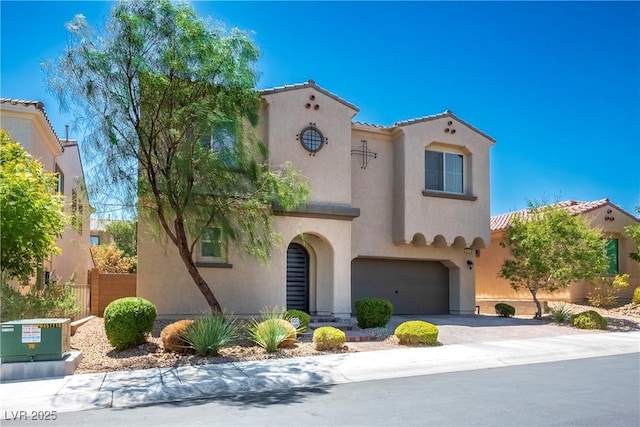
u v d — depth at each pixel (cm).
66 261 2400
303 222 1783
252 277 1705
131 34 1266
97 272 2094
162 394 944
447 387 992
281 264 1739
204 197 1386
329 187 1852
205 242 1677
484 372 1156
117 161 1311
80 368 1138
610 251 2591
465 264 2266
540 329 1830
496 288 2783
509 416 777
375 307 1716
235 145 1386
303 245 1880
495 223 2836
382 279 2181
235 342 1418
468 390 964
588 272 2009
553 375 1112
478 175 2205
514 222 2191
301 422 756
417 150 2088
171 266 1623
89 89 1255
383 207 2106
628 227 2409
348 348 1395
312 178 1827
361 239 2053
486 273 2859
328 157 1862
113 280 2108
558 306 2277
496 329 1797
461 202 2156
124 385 996
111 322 1295
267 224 1497
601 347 1488
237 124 1351
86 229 2558
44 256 1416
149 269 1600
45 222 1348
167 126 1315
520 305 2478
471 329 1780
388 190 2122
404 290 2219
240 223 1445
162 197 1370
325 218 1820
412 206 2053
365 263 2153
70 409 856
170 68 1296
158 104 1316
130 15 1254
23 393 935
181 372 1109
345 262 1842
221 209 1408
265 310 1695
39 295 1420
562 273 1975
